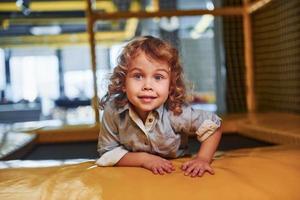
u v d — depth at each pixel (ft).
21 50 17.21
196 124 3.13
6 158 4.68
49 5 13.62
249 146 6.30
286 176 2.62
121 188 2.43
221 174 2.62
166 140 3.10
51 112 16.62
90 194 2.39
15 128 7.47
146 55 2.82
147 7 14.07
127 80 2.90
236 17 9.10
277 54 7.84
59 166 3.11
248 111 8.68
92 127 7.18
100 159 3.05
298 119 6.35
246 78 8.93
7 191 2.49
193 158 3.02
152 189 2.41
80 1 13.57
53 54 17.72
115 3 13.75
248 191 2.42
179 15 8.56
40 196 2.41
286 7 7.30
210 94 12.45
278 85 7.88
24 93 17.42
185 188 2.43
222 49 9.29
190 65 13.08
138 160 2.89
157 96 2.86
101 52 15.21
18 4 12.51
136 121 3.02
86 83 17.37
